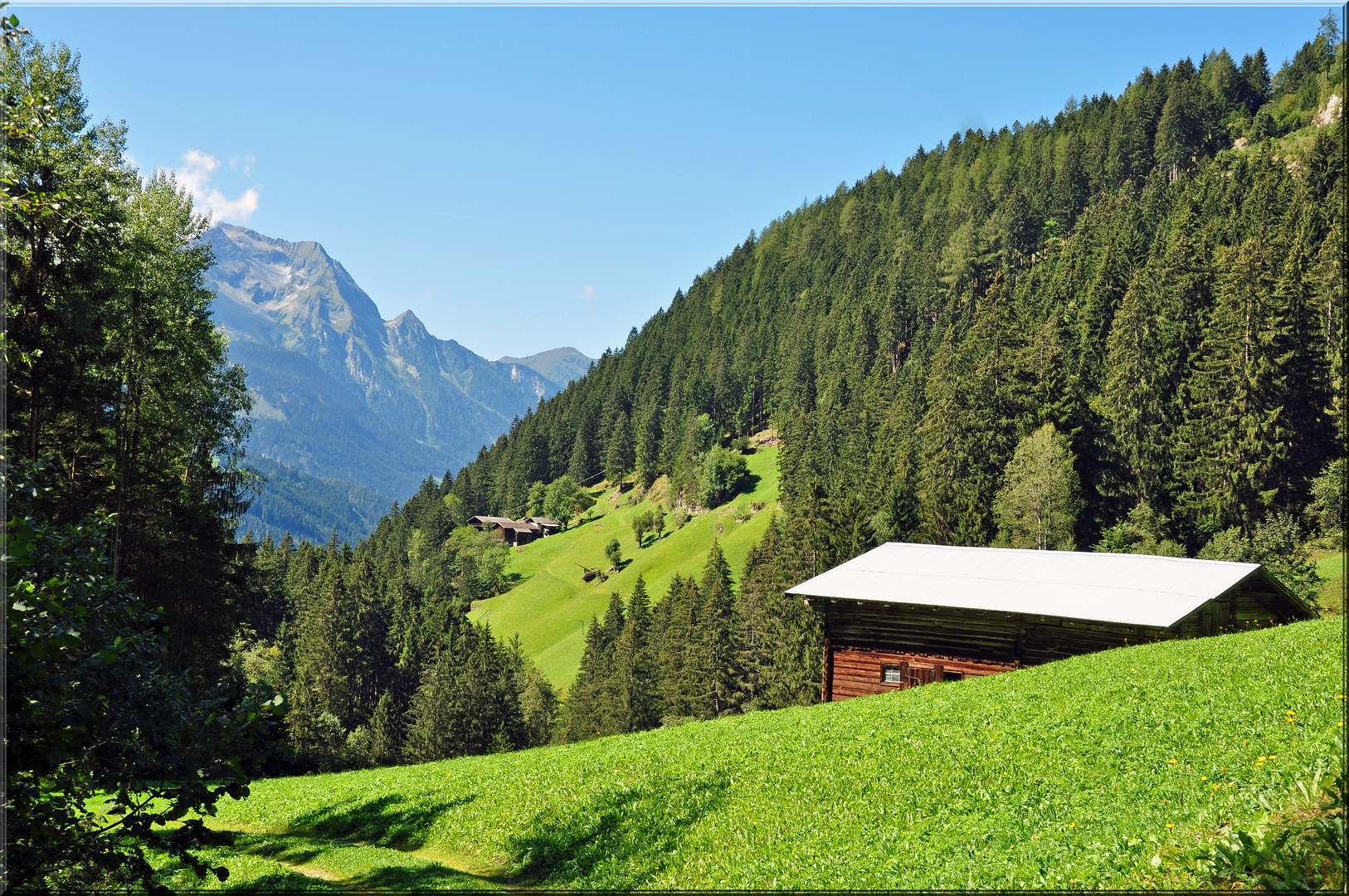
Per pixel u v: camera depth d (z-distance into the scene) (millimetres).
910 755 17219
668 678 100312
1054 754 15594
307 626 122375
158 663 11117
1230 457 90500
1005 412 94000
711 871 13734
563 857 15930
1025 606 31781
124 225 37719
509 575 187625
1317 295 94438
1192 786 12797
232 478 49344
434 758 93812
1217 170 178500
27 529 9469
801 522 90000
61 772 9781
